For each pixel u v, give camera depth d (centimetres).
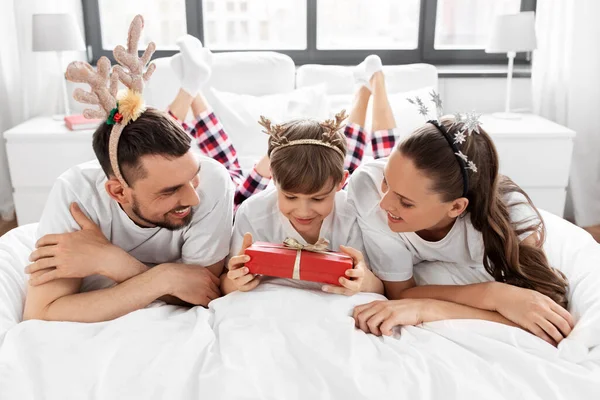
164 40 314
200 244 138
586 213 295
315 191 119
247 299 118
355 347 105
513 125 266
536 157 258
